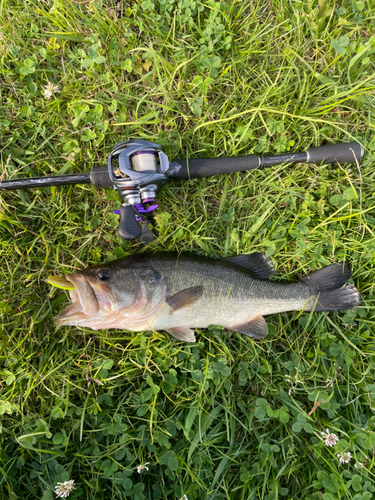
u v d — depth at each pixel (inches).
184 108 21.1
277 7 21.3
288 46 20.9
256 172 20.9
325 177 21.2
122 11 20.8
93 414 19.0
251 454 19.7
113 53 20.5
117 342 19.6
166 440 18.6
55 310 19.6
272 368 20.7
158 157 17.8
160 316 18.3
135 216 17.9
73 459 18.4
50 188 19.9
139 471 17.8
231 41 20.8
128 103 20.9
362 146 20.1
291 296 20.2
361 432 19.6
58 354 19.3
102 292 17.3
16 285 19.5
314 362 20.3
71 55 20.2
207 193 20.9
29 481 18.2
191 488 18.4
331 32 21.3
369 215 21.5
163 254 18.8
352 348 20.9
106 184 18.4
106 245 20.5
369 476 19.5
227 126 20.8
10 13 20.2
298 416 19.3
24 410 19.0
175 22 20.9
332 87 21.1
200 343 19.7
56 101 20.1
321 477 18.9
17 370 18.6
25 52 20.3
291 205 20.9
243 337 20.3
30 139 20.1
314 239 21.1
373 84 21.4
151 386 18.7
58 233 19.9
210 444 19.0
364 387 20.3
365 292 21.3
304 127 21.2
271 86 20.3
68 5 20.2
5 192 19.5
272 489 18.8
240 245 20.9
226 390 20.0
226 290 19.2
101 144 20.5
